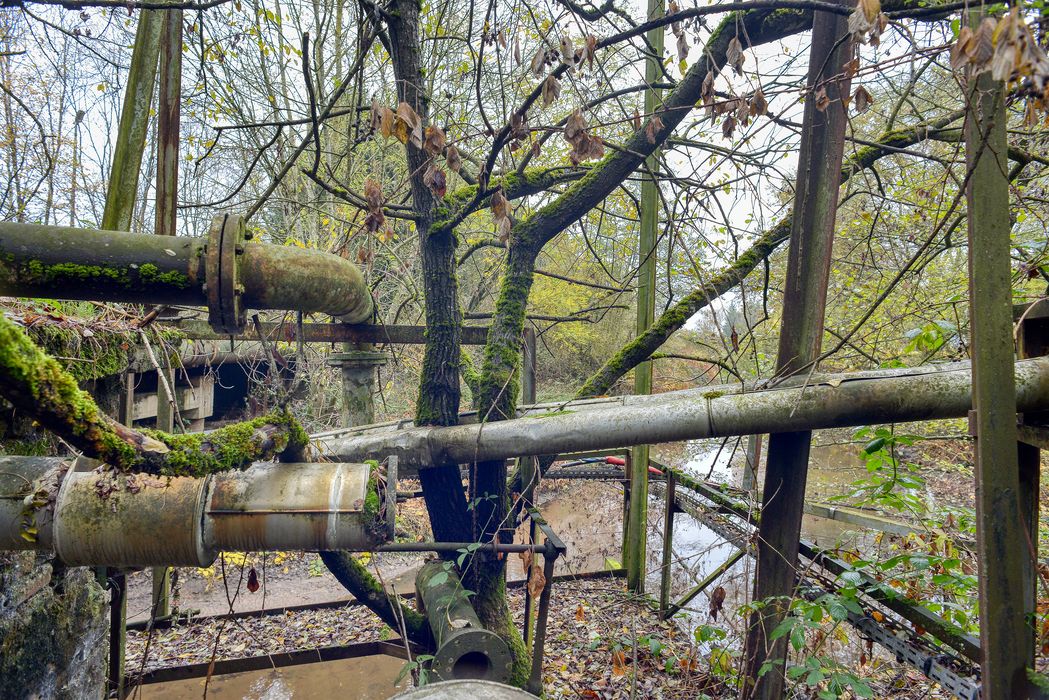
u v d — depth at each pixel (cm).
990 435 193
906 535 362
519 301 397
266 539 188
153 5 260
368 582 371
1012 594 193
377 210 264
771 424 274
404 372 1002
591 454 657
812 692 337
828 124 279
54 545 176
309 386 862
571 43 212
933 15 262
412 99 334
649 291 574
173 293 191
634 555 607
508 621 397
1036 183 424
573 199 388
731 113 229
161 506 178
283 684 468
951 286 532
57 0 261
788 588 301
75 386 137
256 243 207
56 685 246
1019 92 155
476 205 333
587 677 443
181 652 495
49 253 177
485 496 381
